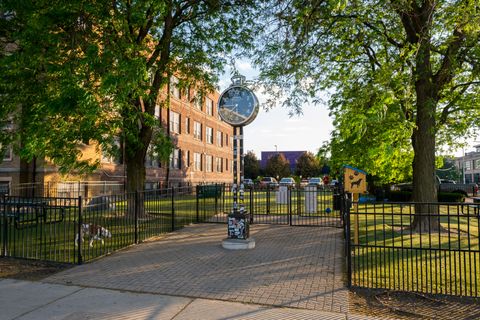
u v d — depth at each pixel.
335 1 8.20
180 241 9.41
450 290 5.18
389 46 11.84
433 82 10.92
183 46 13.90
